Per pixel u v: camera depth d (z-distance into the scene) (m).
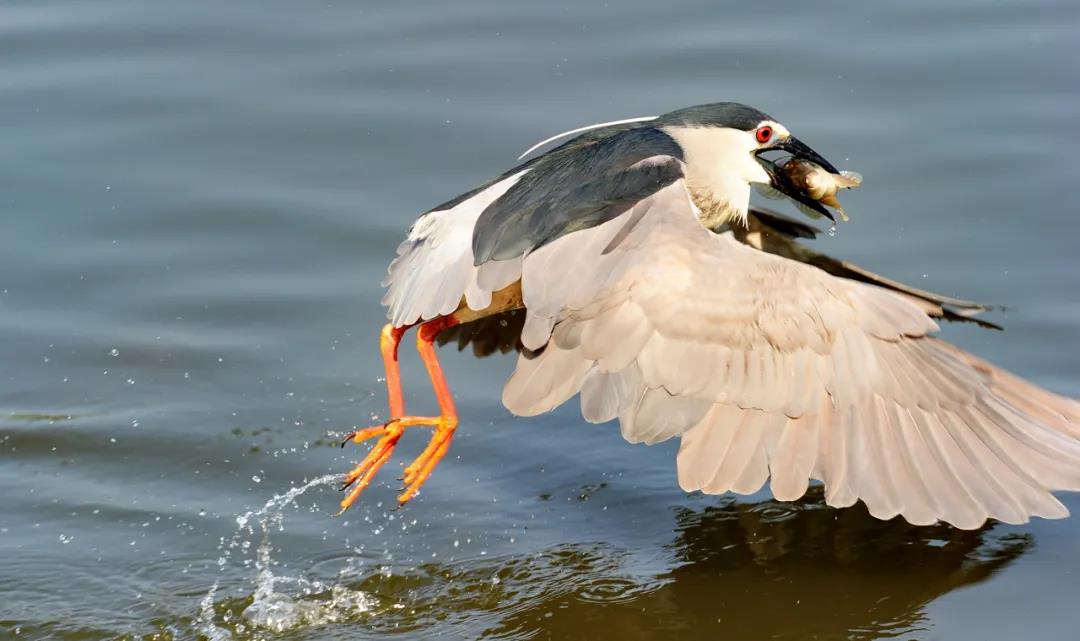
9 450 11.55
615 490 10.99
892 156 14.61
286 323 13.16
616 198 8.86
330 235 14.06
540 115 15.42
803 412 8.38
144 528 10.64
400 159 14.95
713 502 10.77
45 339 12.91
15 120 15.57
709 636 9.02
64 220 14.30
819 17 17.05
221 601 9.82
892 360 8.48
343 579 9.96
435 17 17.44
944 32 16.67
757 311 8.35
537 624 9.30
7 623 9.57
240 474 11.30
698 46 16.53
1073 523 10.19
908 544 10.02
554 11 17.48
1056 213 13.78
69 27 17.14
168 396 12.26
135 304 13.38
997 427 8.67
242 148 15.20
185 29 17.16
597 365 8.47
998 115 15.16
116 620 9.65
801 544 10.11
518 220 9.02
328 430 11.88
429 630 9.34
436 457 9.68
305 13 17.50
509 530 10.49
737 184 10.60
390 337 9.88
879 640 8.88
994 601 9.23
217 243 14.07
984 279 12.95
